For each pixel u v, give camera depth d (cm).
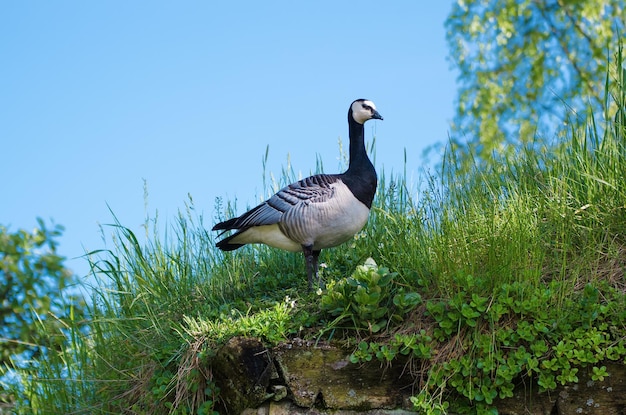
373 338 539
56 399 625
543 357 500
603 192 627
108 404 600
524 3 1528
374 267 590
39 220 968
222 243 693
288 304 618
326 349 537
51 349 648
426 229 636
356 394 524
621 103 670
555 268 572
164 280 709
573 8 1504
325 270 720
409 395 520
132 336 630
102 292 678
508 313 521
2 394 650
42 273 942
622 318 498
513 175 721
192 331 577
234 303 675
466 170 714
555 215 615
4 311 900
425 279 568
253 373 533
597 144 679
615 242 590
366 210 661
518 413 502
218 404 554
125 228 675
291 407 532
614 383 493
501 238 570
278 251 785
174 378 559
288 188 657
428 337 513
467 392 499
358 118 684
